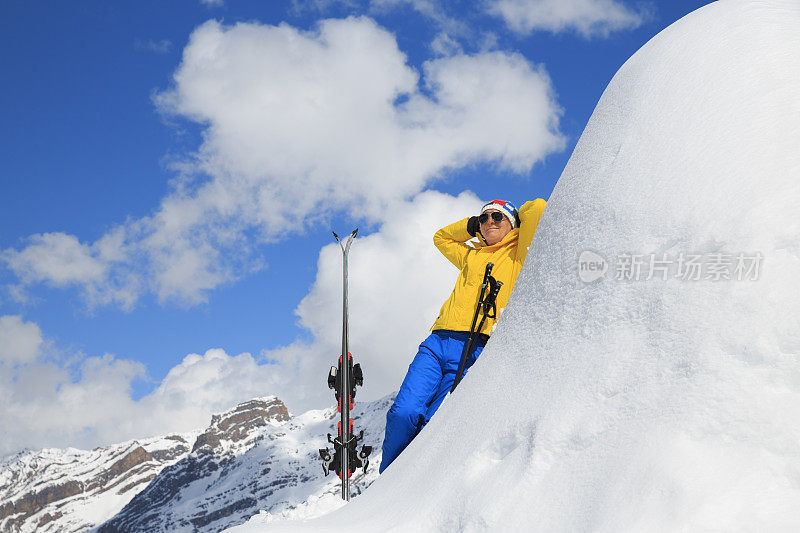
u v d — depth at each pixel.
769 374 1.92
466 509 2.27
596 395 2.26
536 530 2.02
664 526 1.73
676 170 2.58
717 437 1.87
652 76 3.08
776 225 2.17
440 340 4.45
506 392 2.70
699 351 2.07
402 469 2.99
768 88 2.59
